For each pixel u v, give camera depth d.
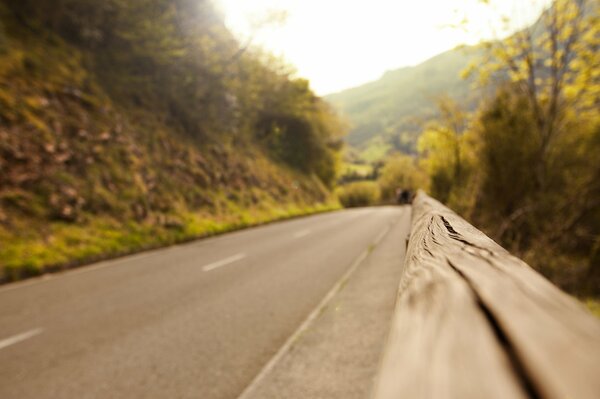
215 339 4.42
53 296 6.39
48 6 15.13
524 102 7.96
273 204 25.42
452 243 0.81
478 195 8.04
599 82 7.69
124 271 8.35
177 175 17.42
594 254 6.16
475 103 8.89
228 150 24.84
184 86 21.83
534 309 0.32
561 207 6.86
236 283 7.07
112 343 4.39
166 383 3.47
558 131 7.91
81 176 12.00
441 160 15.96
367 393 2.98
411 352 0.36
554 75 7.92
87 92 15.01
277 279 7.31
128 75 18.41
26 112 11.62
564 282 6.14
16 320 5.26
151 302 5.95
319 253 10.16
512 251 6.55
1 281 7.37
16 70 12.45
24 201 9.81
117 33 17.19
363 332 4.18
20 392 3.41
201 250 11.30
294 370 3.44
